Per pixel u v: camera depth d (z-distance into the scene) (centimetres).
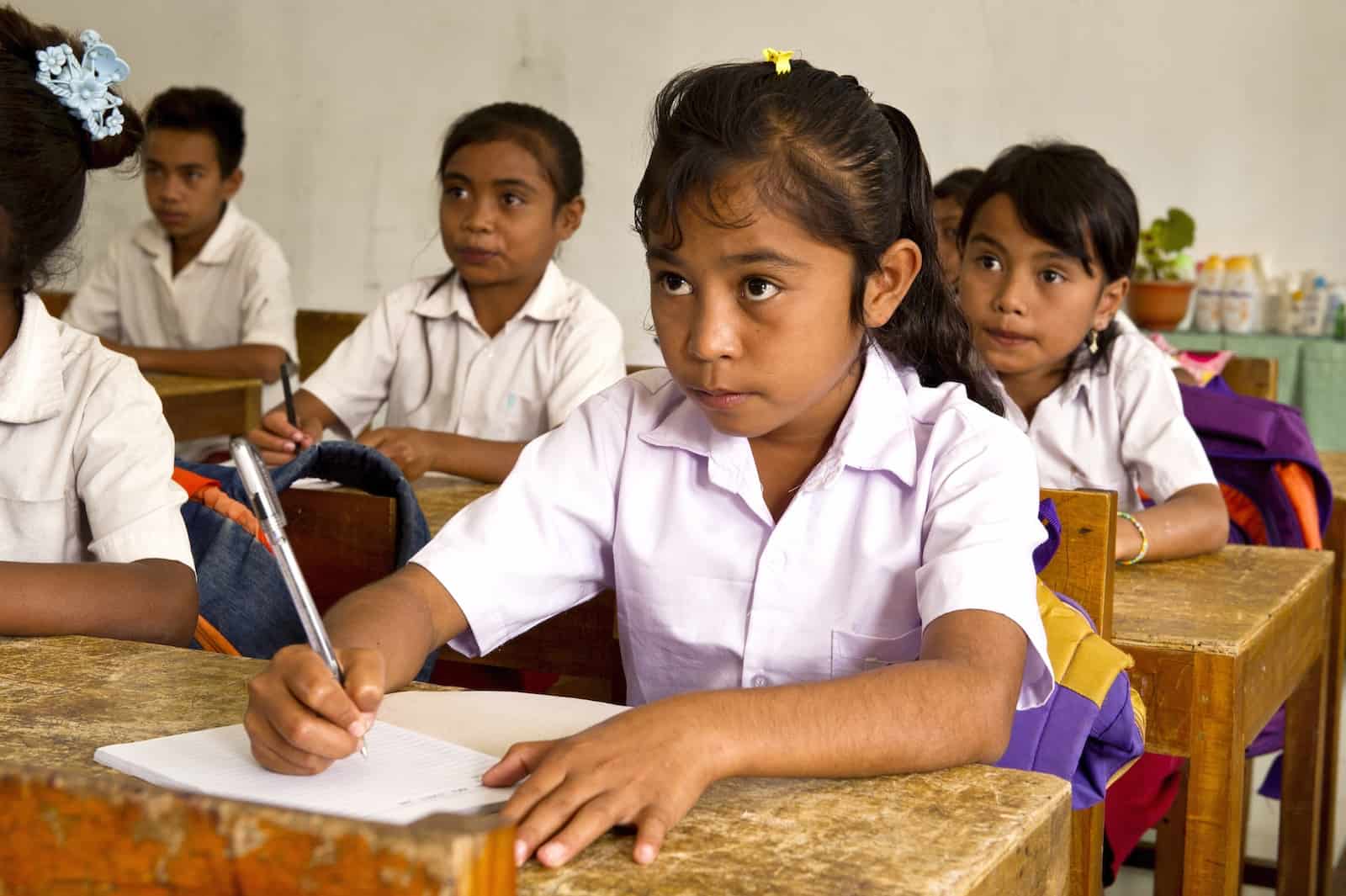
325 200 520
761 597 106
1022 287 195
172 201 355
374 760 74
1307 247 445
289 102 517
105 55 117
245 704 85
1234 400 219
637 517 111
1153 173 454
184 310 362
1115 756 119
